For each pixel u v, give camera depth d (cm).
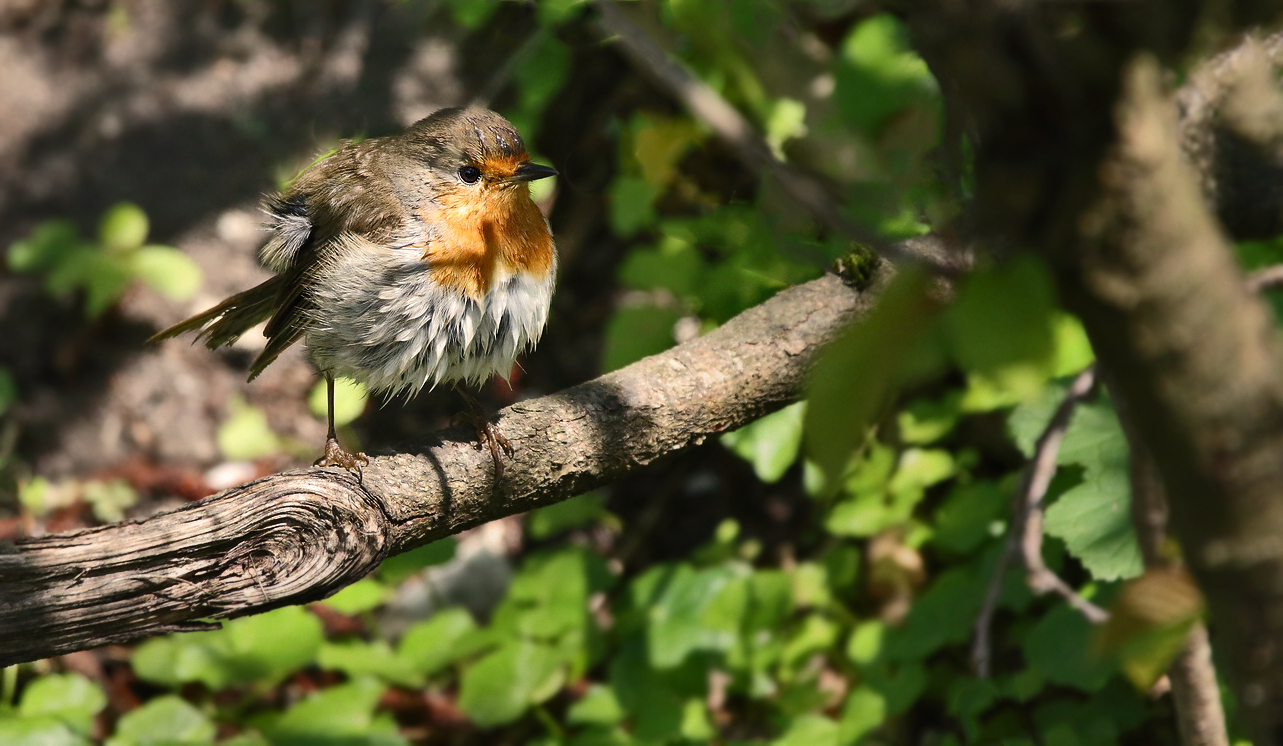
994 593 679
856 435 207
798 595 885
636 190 757
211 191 1141
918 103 689
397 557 658
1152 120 178
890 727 834
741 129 397
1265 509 208
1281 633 220
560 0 556
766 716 860
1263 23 253
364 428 1041
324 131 1114
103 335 1120
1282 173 512
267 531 462
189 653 850
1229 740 662
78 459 1061
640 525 1000
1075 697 770
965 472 888
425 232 643
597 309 1059
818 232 613
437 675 912
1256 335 195
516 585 890
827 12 689
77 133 1201
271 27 1209
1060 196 183
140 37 1239
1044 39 173
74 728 788
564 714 884
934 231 467
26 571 431
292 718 817
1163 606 274
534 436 551
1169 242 184
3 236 1156
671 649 838
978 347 187
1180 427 202
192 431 1067
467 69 1085
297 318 688
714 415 589
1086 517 662
